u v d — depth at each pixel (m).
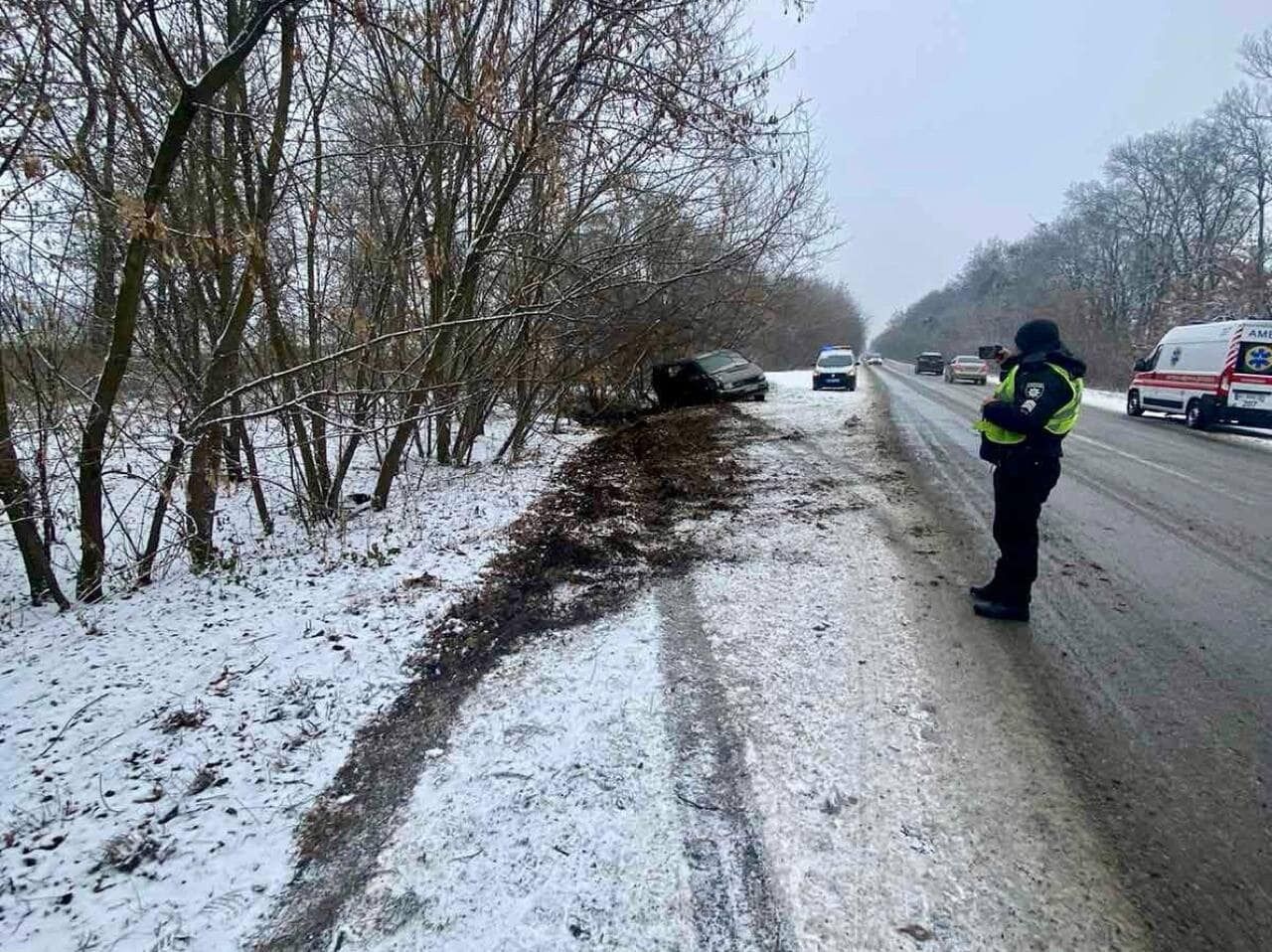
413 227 7.76
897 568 5.06
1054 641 3.90
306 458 7.46
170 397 6.06
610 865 2.32
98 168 5.29
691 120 6.62
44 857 2.40
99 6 4.97
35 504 4.92
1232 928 2.05
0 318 4.85
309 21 5.77
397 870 2.33
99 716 3.28
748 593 4.64
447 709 3.32
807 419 14.09
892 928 2.06
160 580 5.57
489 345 9.21
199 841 2.48
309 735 3.12
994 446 4.07
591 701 3.34
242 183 6.59
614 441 12.60
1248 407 13.09
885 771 2.76
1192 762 2.81
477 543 5.99
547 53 6.91
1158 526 6.27
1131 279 48.12
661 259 9.59
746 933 2.06
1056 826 2.46
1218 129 38.12
